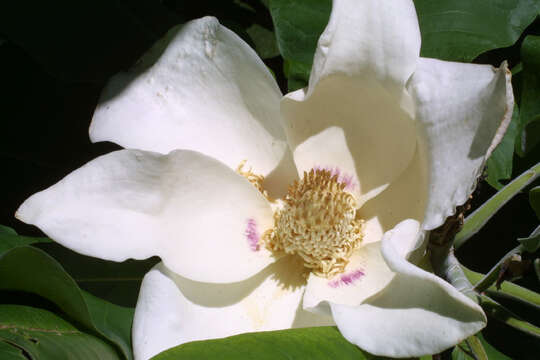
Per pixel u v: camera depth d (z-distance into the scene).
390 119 0.68
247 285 0.69
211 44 0.69
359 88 0.68
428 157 0.64
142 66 0.71
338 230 0.70
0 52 0.77
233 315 0.67
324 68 0.66
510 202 0.79
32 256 0.62
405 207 0.70
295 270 0.71
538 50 0.77
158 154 0.64
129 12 0.77
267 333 0.60
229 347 0.58
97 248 0.64
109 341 0.65
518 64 0.80
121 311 0.68
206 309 0.67
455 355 0.71
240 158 0.72
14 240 0.69
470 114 0.62
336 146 0.71
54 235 0.63
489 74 0.62
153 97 0.70
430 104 0.64
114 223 0.65
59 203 0.63
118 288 0.69
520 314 0.74
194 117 0.71
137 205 0.65
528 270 0.69
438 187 0.63
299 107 0.69
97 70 0.75
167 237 0.66
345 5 0.64
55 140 0.76
